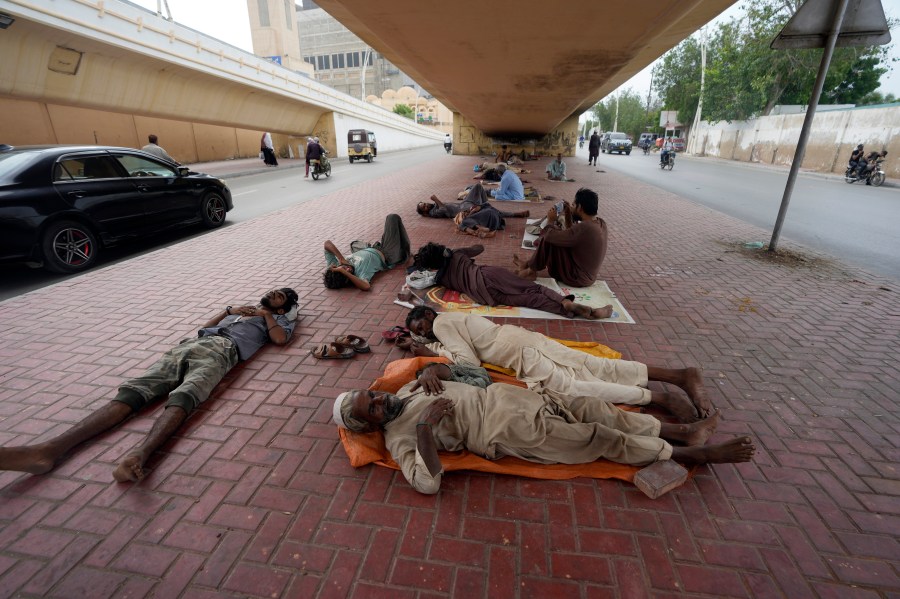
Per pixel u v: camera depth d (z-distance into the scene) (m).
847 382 3.35
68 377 3.39
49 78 13.90
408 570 1.95
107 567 1.97
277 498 2.32
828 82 27.59
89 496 2.33
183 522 2.18
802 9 5.70
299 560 2.00
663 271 5.96
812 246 7.37
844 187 15.46
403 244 5.88
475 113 19.17
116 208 6.43
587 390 2.90
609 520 2.20
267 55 59.50
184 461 2.56
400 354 3.67
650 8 5.57
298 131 29.42
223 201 8.62
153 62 16.52
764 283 5.48
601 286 5.32
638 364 3.03
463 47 7.73
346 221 8.84
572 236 5.00
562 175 15.92
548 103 15.11
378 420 2.50
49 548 2.05
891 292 5.17
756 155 27.33
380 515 2.22
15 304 4.69
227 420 2.89
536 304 4.50
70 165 6.00
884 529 2.16
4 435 2.77
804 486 2.40
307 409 3.01
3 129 14.52
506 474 2.46
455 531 2.13
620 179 16.81
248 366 3.50
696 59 35.88
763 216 10.01
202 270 5.80
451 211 8.96
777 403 3.11
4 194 5.25
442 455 2.55
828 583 1.91
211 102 20.98
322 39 80.81
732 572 1.95
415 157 30.19
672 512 2.24
